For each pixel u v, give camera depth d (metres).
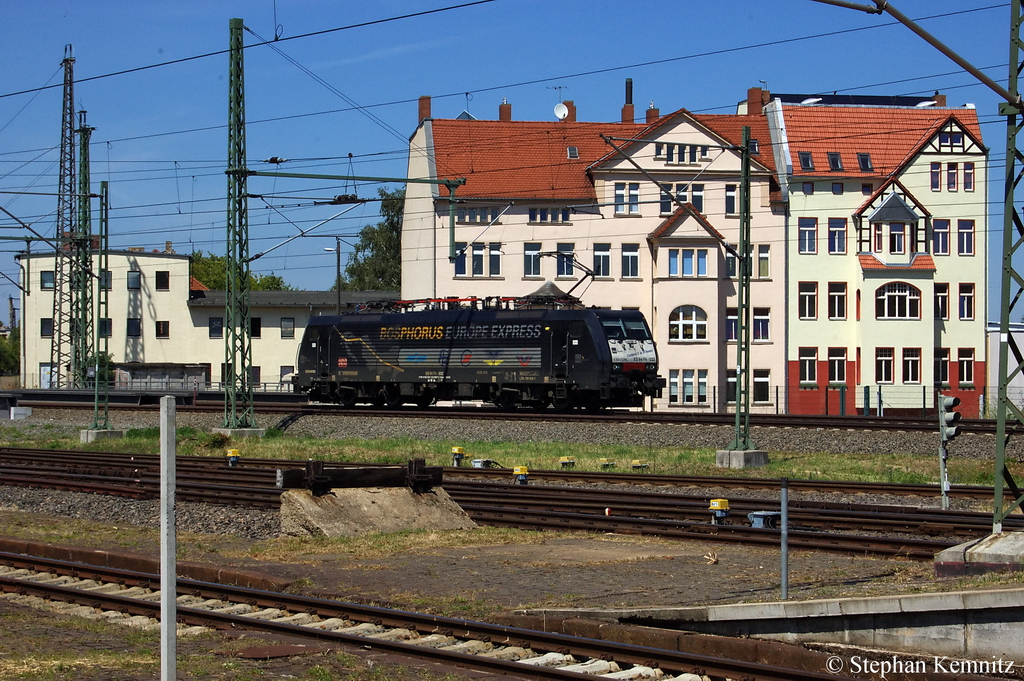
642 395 42.72
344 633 12.03
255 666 10.66
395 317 47.00
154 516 22.44
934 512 21.23
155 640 12.02
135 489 24.88
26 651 11.30
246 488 23.95
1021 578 12.46
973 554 14.11
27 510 24.45
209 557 17.59
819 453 33.28
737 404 31.14
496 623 12.70
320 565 16.50
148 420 45.66
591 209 56.84
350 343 48.19
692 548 18.25
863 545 17.86
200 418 44.03
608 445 35.41
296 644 11.73
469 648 11.61
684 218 55.22
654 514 22.27
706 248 55.19
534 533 19.78
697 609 12.67
